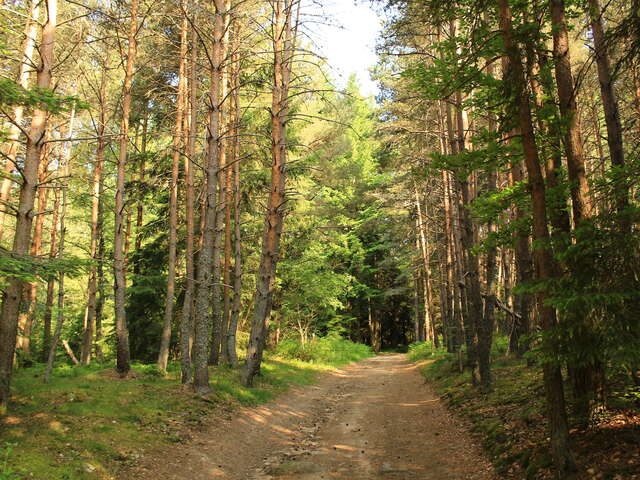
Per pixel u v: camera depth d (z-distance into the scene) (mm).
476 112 9156
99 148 18500
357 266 42969
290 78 19109
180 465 7977
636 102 12617
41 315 25562
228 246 20609
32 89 8852
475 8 7781
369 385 19984
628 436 6223
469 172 8695
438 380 17828
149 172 19641
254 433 10672
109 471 7176
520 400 10070
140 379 13766
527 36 6887
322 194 29812
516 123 7406
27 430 8062
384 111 21594
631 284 5520
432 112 19922
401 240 37000
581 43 17031
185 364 13688
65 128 18469
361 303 50031
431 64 15555
